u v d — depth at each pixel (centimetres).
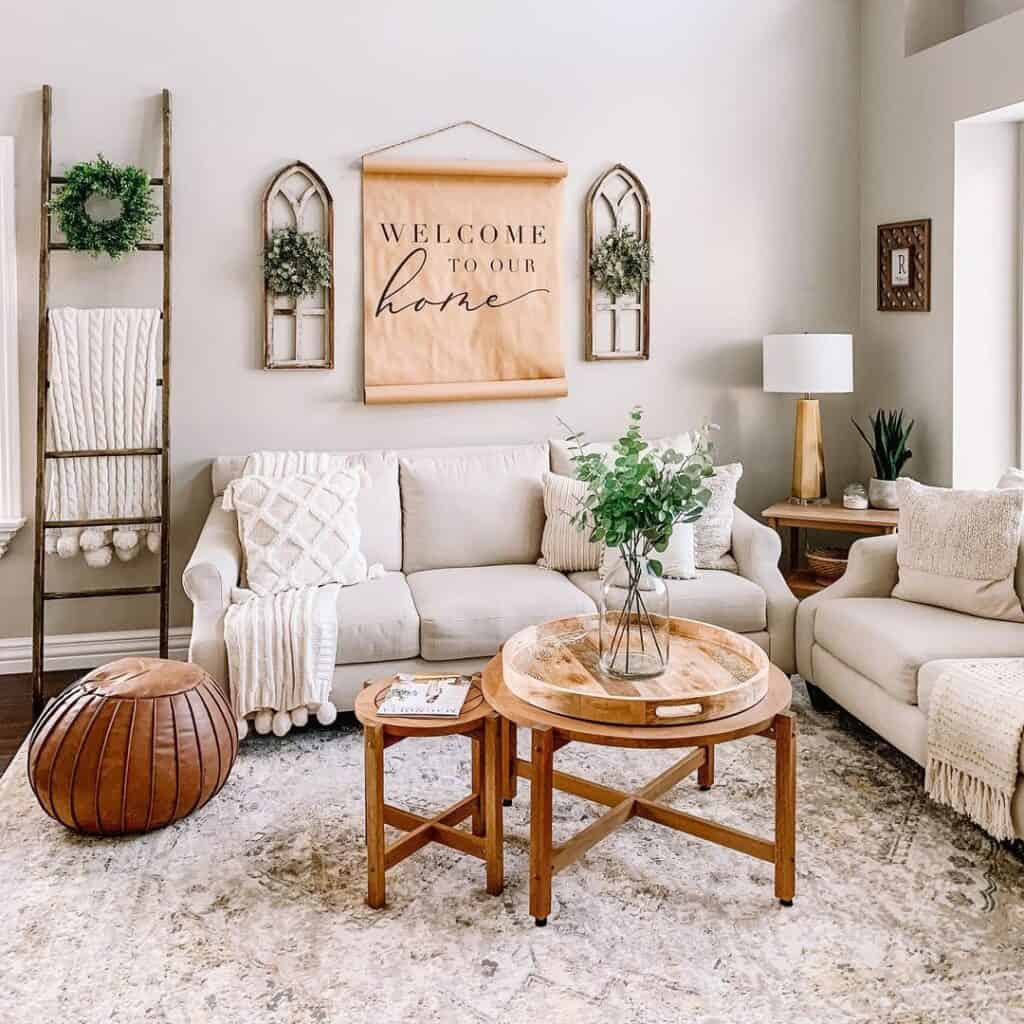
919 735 313
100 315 422
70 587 445
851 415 521
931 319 468
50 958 242
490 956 242
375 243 458
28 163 428
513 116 470
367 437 469
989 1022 216
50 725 297
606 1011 222
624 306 490
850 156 511
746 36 493
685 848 292
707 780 327
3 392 431
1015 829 273
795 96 502
